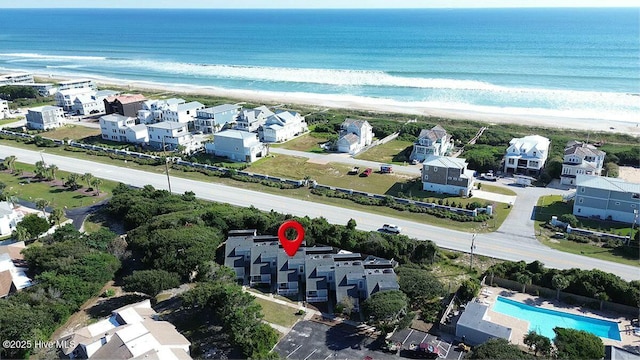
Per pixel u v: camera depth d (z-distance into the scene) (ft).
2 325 177.78
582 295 209.15
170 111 497.05
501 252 253.24
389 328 189.88
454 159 335.06
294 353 180.86
